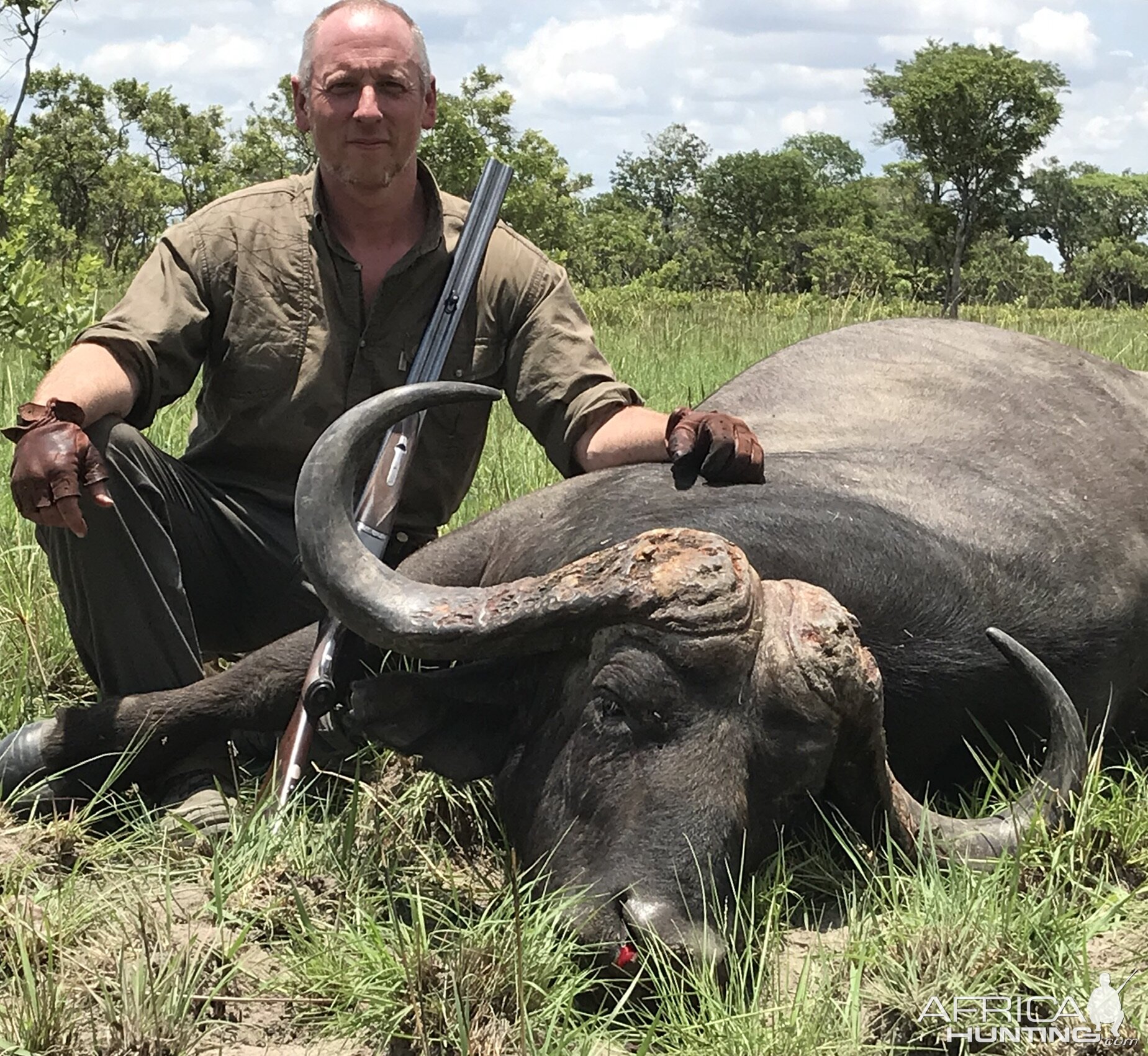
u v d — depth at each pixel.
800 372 5.14
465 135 23.86
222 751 3.96
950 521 3.88
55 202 26.66
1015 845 3.29
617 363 9.70
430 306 4.14
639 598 2.92
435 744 3.32
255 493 4.25
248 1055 2.76
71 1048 2.68
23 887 3.22
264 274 4.06
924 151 54.00
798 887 3.42
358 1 4.06
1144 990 3.05
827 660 2.92
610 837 2.92
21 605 4.51
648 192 98.38
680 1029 2.75
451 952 2.95
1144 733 4.40
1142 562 4.25
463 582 3.91
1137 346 12.19
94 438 3.75
